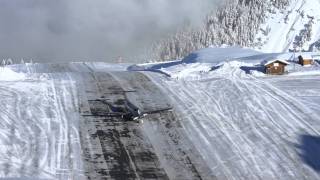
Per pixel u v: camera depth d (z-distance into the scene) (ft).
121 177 235.20
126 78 400.47
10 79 386.52
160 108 320.70
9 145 260.62
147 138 277.23
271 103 327.47
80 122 297.12
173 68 447.01
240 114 309.63
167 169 243.60
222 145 269.23
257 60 500.33
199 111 315.17
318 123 296.51
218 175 238.89
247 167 246.47
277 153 260.83
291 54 523.70
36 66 593.83
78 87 368.07
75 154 256.11
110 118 304.30
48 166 241.96
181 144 270.26
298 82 381.40
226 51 648.38
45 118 299.99
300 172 242.58
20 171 234.79
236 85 367.45
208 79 388.16
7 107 313.32
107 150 262.06
